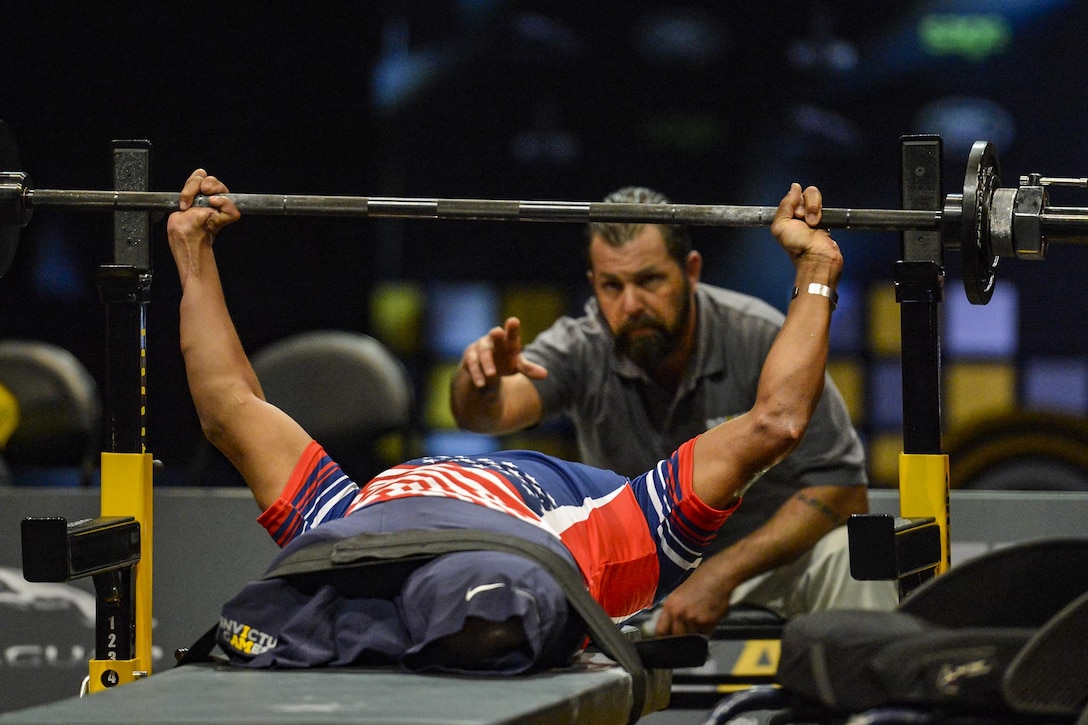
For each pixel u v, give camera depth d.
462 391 10.48
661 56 16.17
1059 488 12.00
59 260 16.11
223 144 16.62
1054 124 15.59
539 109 16.44
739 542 9.86
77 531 6.29
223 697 4.68
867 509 10.17
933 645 4.14
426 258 16.38
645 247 10.23
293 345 11.55
